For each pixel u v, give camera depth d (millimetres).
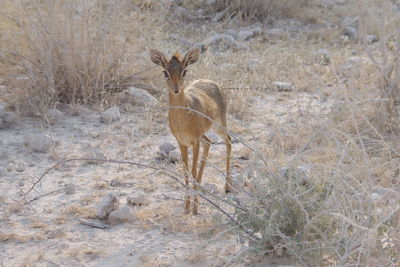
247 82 23109
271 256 11945
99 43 21172
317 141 15461
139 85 21875
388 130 17953
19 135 18359
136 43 22375
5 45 22766
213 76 22359
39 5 21453
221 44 26609
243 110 20484
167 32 25062
